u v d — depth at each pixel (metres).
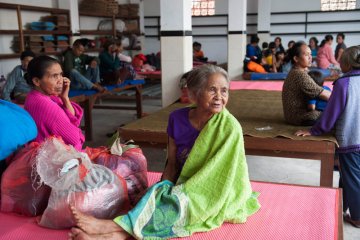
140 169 2.30
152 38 16.23
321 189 2.54
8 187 2.11
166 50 5.52
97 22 12.28
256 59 9.92
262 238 1.90
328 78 7.66
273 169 4.44
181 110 2.14
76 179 1.93
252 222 2.07
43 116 2.38
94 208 1.93
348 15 14.40
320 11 14.67
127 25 13.41
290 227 2.01
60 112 2.43
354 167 3.04
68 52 6.46
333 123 3.04
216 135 1.95
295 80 3.60
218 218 1.98
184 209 1.91
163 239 1.87
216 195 1.93
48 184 1.93
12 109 2.29
